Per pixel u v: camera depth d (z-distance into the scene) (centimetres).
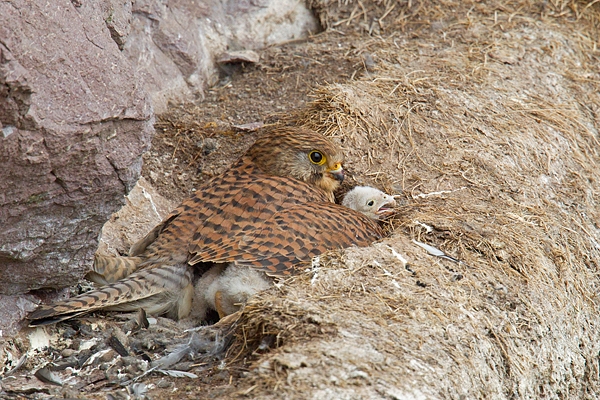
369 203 1351
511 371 1068
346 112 1534
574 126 1630
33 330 1048
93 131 952
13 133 885
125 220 1377
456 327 1036
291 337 945
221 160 1539
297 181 1278
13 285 1030
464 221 1303
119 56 994
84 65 948
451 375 958
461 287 1124
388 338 962
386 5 1892
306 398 848
